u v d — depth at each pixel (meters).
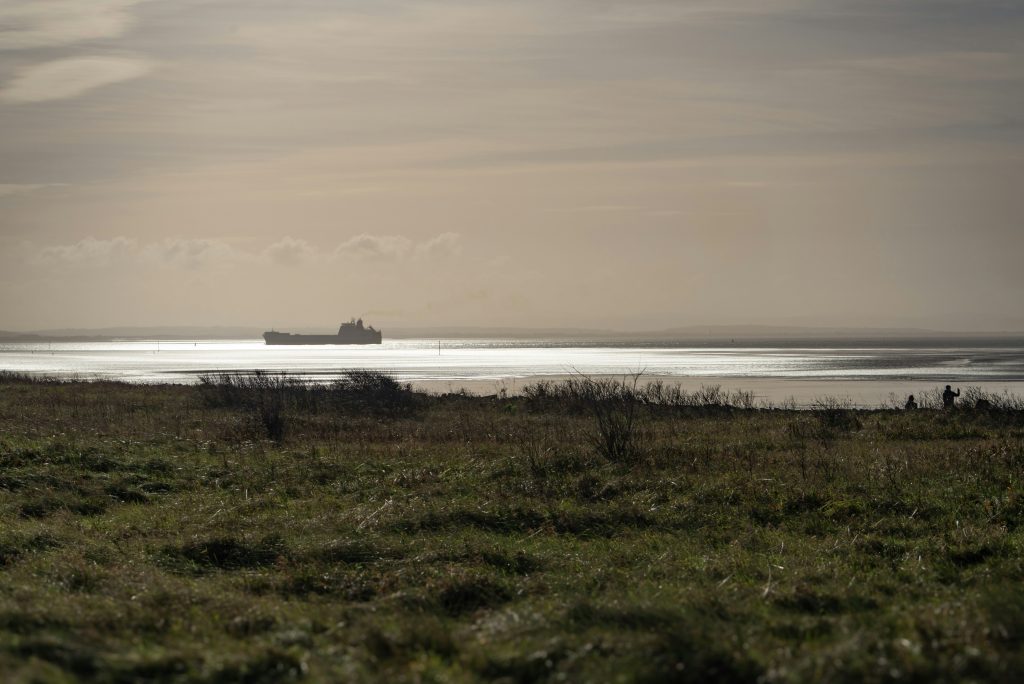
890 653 9.93
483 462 28.56
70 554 16.55
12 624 11.65
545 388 59.31
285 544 17.72
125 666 9.79
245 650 10.71
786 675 9.33
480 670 9.95
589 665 9.87
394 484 25.44
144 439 33.88
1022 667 9.56
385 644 10.90
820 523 20.53
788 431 38.47
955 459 28.41
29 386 65.62
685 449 31.14
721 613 12.98
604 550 18.20
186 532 18.95
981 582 15.34
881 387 105.38
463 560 16.64
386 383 55.62
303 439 35.94
